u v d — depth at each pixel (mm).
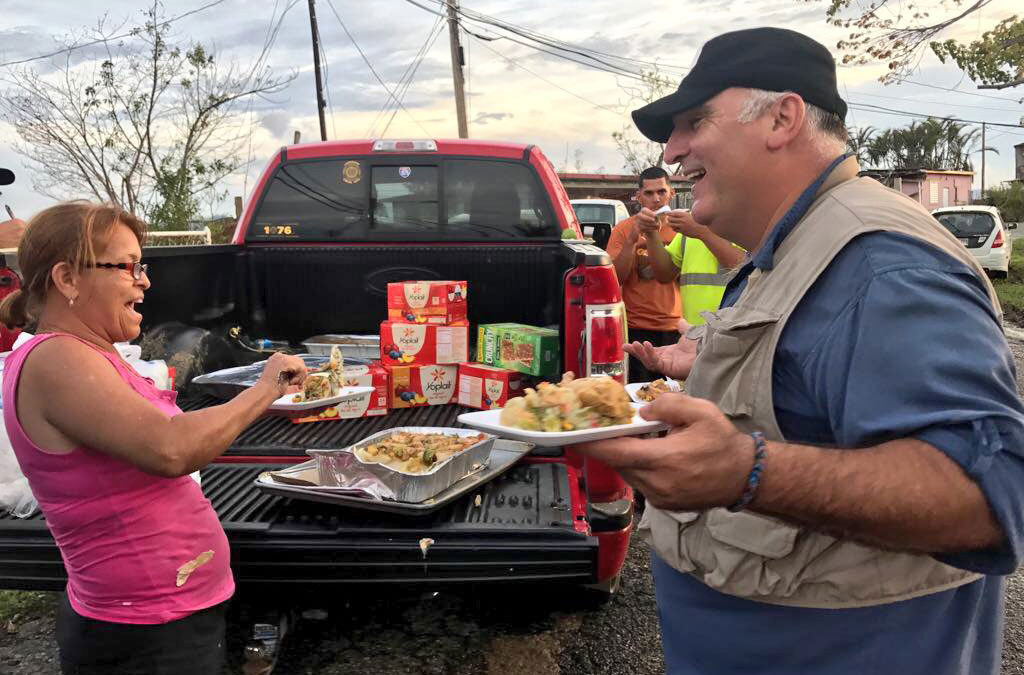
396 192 4465
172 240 11656
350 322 4508
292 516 2693
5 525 2539
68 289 1828
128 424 1746
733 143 1379
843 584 1320
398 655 3172
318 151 4477
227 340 4305
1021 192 49094
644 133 1566
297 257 4461
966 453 1030
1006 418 1041
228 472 3104
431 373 3906
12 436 1827
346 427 3559
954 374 1062
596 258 3184
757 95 1352
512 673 3043
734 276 1682
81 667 1936
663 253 5320
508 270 4375
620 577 3902
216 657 2043
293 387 2068
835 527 1126
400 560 2543
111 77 18281
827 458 1104
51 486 1831
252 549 2545
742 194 1412
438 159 4441
